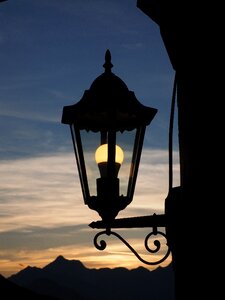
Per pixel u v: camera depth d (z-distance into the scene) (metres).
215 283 2.62
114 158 2.96
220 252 2.60
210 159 2.77
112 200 2.94
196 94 2.97
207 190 2.75
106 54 3.11
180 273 2.88
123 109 2.98
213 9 2.86
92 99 2.98
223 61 2.75
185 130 3.08
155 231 2.85
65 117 3.03
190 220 2.78
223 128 2.70
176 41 3.23
